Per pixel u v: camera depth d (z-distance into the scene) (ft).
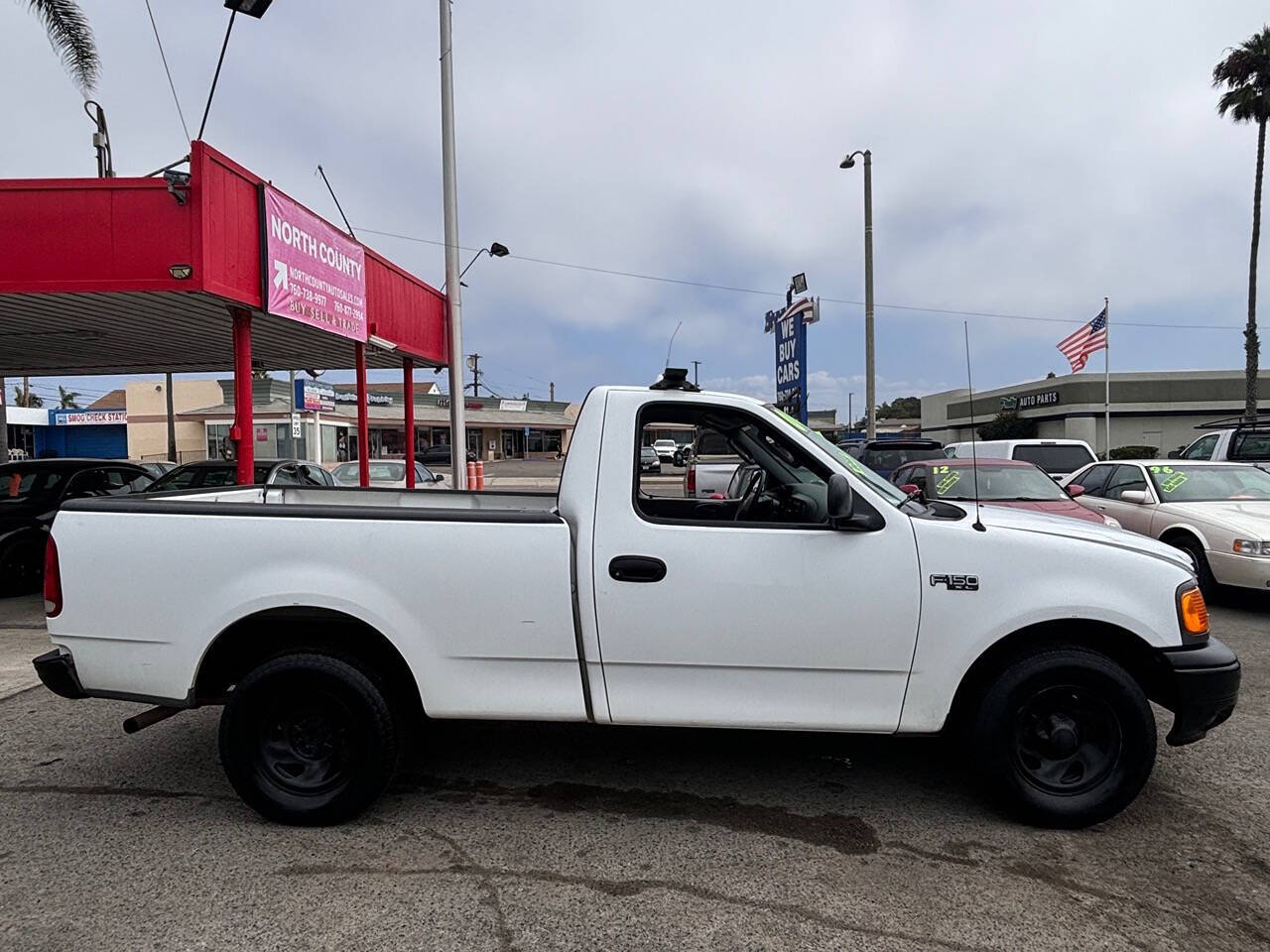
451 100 43.11
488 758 13.56
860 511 10.92
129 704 16.61
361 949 8.37
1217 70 80.23
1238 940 8.52
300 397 83.61
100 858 10.27
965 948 8.37
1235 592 27.22
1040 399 133.18
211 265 25.23
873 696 10.84
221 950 8.34
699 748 13.98
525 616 10.87
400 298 44.70
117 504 11.53
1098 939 8.52
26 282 24.71
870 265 64.80
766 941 8.48
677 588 10.75
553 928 8.72
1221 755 13.56
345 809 10.99
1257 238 81.00
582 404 11.49
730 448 15.01
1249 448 39.06
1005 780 10.77
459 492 17.31
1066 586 10.62
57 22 39.22
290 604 10.89
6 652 21.08
